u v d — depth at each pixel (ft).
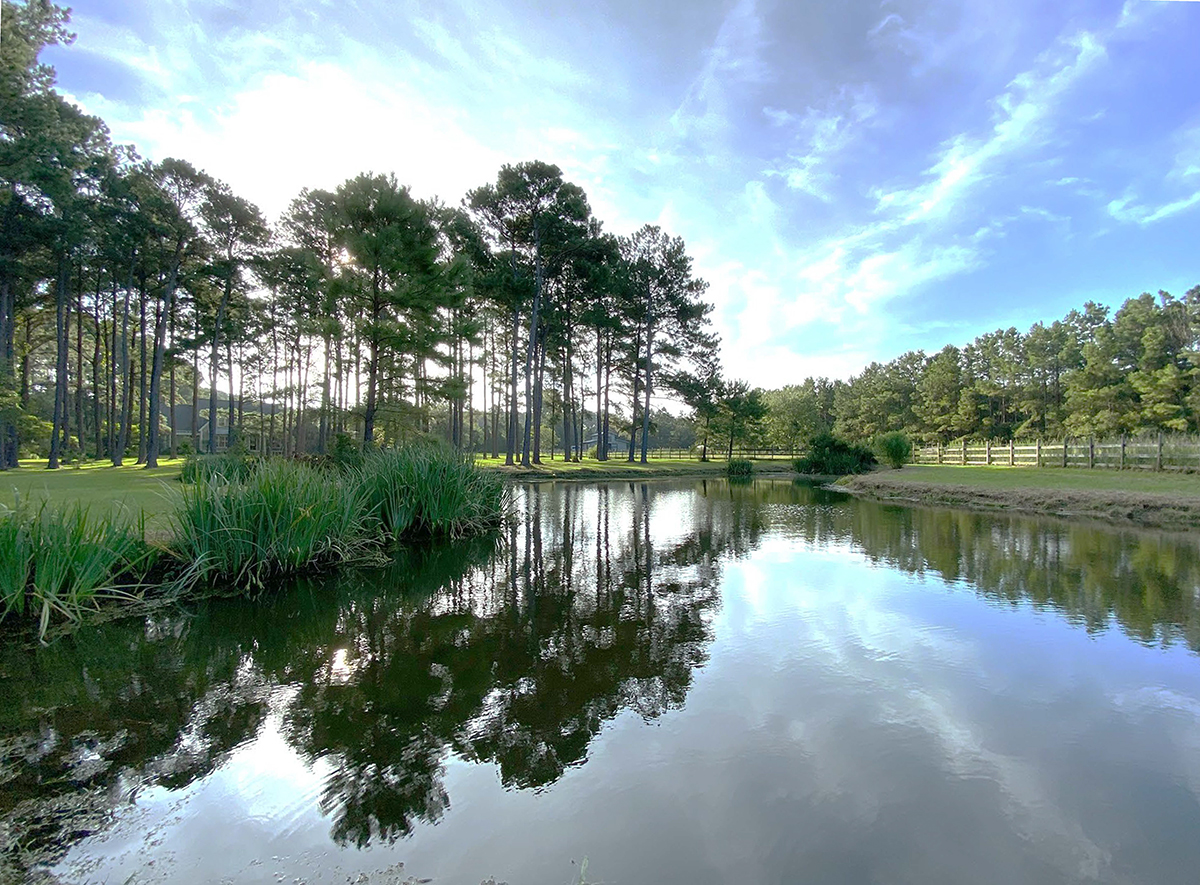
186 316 89.45
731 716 10.34
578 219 84.64
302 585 20.16
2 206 57.82
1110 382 102.94
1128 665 12.58
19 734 9.66
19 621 15.37
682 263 106.32
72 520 16.65
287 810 7.63
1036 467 65.41
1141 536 28.27
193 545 19.12
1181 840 6.95
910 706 10.69
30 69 43.04
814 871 6.39
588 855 6.70
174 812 7.57
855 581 20.74
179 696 11.19
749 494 59.00
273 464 24.09
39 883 6.23
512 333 94.27
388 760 8.87
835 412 205.26
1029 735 9.59
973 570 21.99
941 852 6.73
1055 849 6.78
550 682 11.91
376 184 47.65
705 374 116.47
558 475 84.74
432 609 17.35
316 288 60.85
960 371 151.53
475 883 6.26
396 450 33.17
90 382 122.93
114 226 71.36
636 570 22.91
